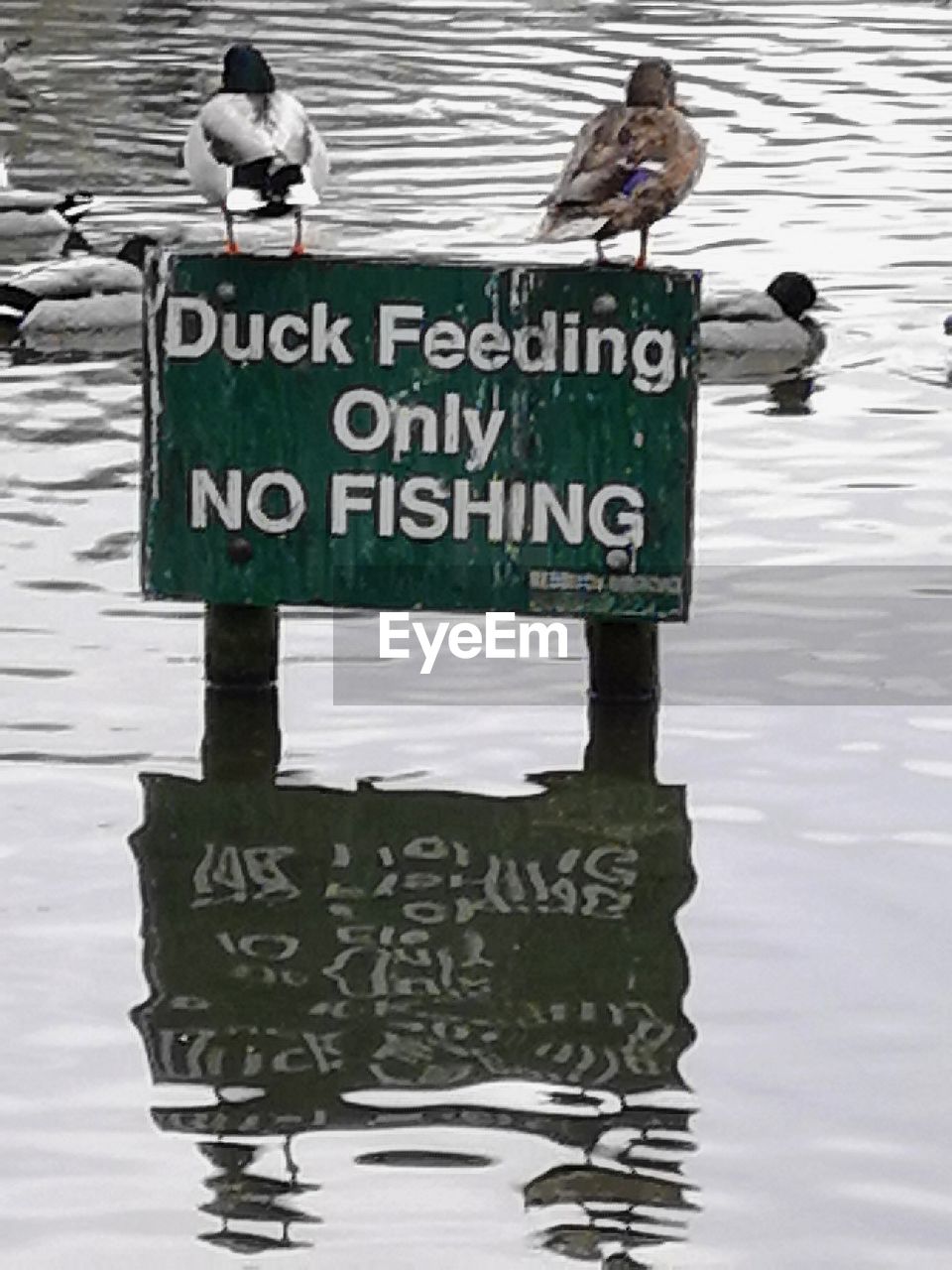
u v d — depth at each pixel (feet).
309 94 104.42
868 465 54.95
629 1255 26.11
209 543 40.60
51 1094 29.22
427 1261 26.03
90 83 107.34
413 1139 28.37
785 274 65.51
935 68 112.37
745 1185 27.40
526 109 101.45
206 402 40.29
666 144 43.60
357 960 32.63
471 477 40.14
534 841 36.14
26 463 54.39
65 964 32.37
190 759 38.78
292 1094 29.37
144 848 35.78
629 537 40.06
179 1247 26.23
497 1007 31.50
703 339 63.98
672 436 39.73
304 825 36.68
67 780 37.99
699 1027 30.86
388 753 39.19
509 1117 28.86
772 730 39.93
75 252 76.43
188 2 129.39
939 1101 29.01
